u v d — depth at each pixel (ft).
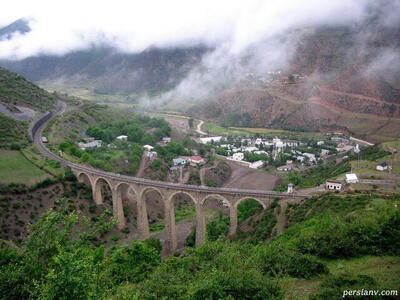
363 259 119.75
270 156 579.48
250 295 87.97
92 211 309.01
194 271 138.62
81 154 401.70
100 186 341.21
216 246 148.87
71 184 324.39
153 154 501.97
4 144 367.45
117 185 303.68
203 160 526.98
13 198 270.67
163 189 276.21
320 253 127.85
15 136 399.03
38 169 324.80
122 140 536.42
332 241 128.67
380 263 114.11
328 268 116.06
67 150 402.31
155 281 109.50
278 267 112.88
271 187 437.58
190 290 92.79
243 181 475.31
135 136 565.53
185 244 288.51
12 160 333.01
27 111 522.47
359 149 616.80
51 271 67.31
